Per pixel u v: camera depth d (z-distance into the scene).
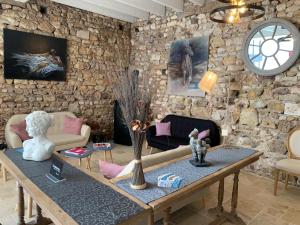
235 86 4.21
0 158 1.98
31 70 4.46
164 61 5.39
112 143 5.54
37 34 4.46
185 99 5.02
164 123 4.88
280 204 2.94
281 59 3.61
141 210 1.26
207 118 4.67
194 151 2.11
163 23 5.36
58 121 4.66
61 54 4.84
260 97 3.92
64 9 4.82
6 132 3.96
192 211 2.69
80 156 3.16
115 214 1.21
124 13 5.38
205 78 2.91
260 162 3.94
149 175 1.79
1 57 4.12
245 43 3.94
